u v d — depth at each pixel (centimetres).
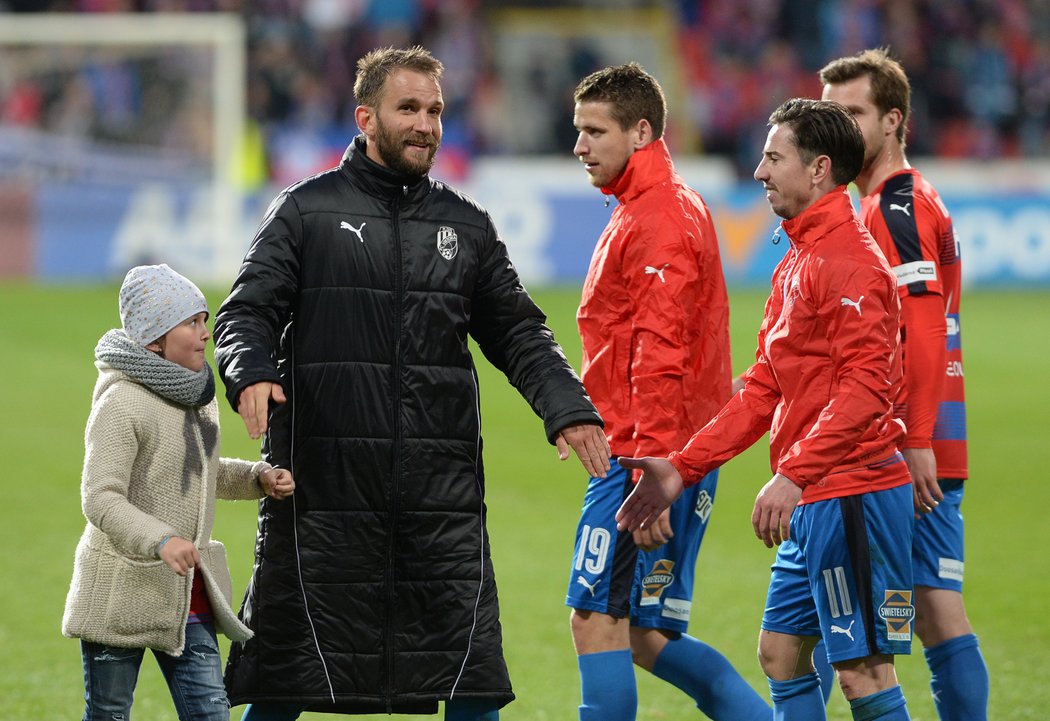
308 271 1395
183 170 7138
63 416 4006
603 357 1556
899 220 1541
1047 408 4422
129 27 7100
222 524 2945
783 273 1436
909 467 1507
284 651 1379
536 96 9344
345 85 8725
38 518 2939
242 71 8075
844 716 1769
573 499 3219
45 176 7038
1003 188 7538
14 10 8838
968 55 9331
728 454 1426
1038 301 7038
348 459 1377
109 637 1307
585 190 7350
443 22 9081
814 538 1377
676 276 1501
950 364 1620
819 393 1368
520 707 1830
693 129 9294
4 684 1883
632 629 1567
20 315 5775
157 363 1318
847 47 9431
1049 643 2133
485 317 1480
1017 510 3148
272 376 1296
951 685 1577
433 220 1424
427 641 1390
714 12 9619
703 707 1569
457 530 1404
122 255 7031
